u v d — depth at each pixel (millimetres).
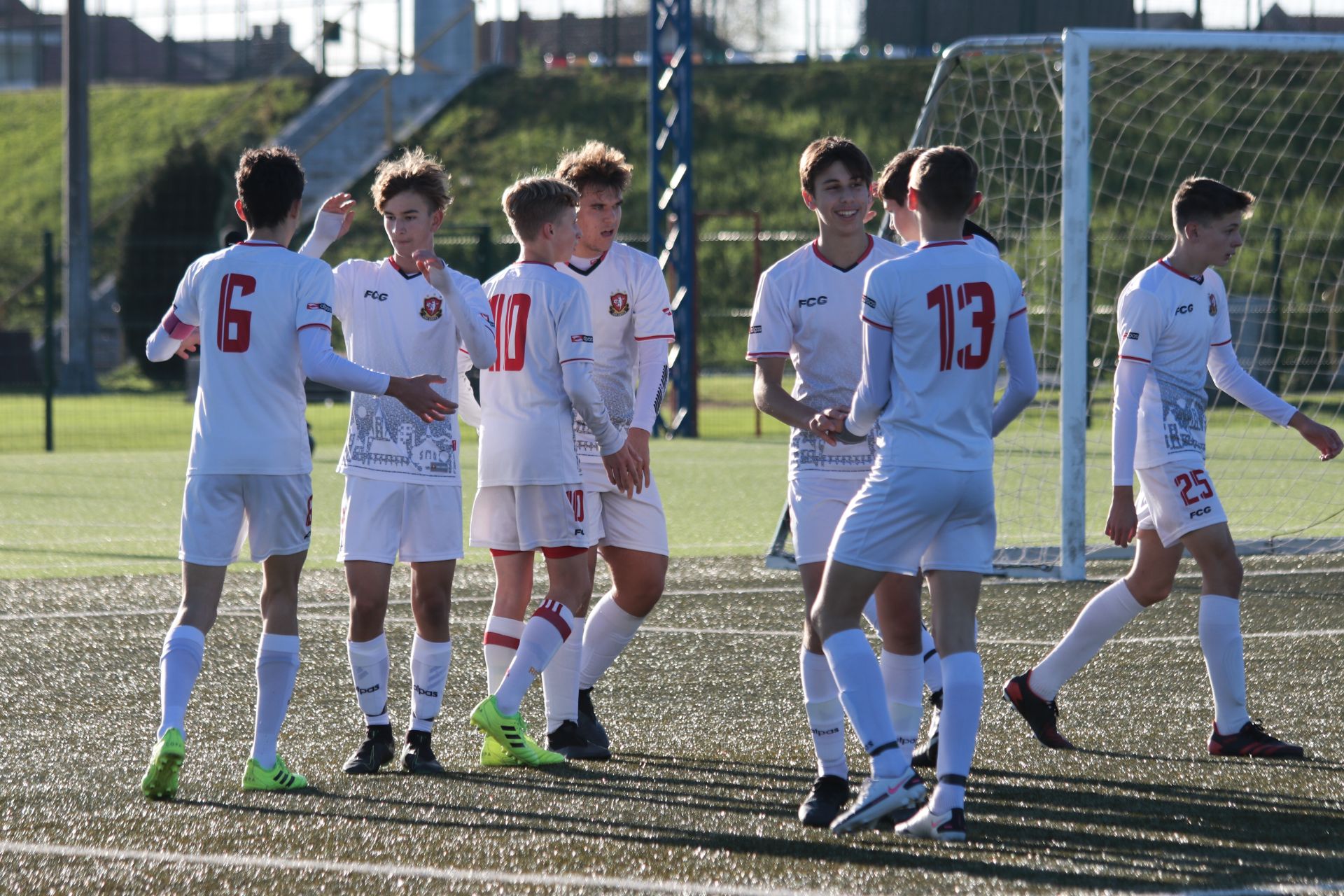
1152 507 17250
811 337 15352
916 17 141250
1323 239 80625
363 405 16500
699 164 128000
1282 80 41094
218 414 15195
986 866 12328
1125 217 86938
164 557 34875
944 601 13406
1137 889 11680
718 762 16453
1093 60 40375
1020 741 17359
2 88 175000
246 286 15188
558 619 16203
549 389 16656
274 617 15438
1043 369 35625
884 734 13180
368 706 16281
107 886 11906
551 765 16234
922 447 13055
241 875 12180
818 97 135750
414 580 16562
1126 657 22469
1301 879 11914
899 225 16391
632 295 18125
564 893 11672
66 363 106625
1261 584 29672
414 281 16625
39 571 32500
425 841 13188
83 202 105438
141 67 168000
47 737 17641
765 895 11617
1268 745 16422
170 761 14180
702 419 86750
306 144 140000
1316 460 57250
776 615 26516
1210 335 17766
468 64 152000
